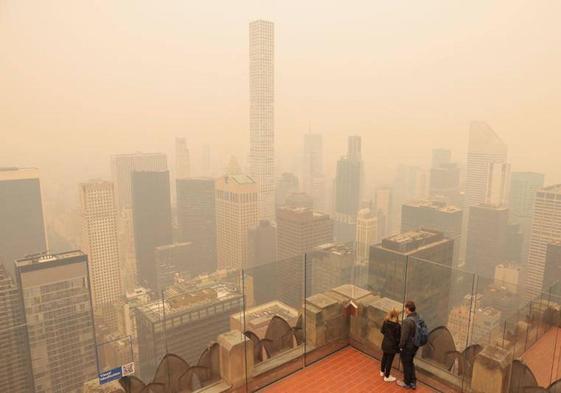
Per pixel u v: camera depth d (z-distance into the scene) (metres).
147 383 5.61
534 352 5.35
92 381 5.83
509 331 5.23
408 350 5.80
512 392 5.11
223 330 6.04
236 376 5.80
